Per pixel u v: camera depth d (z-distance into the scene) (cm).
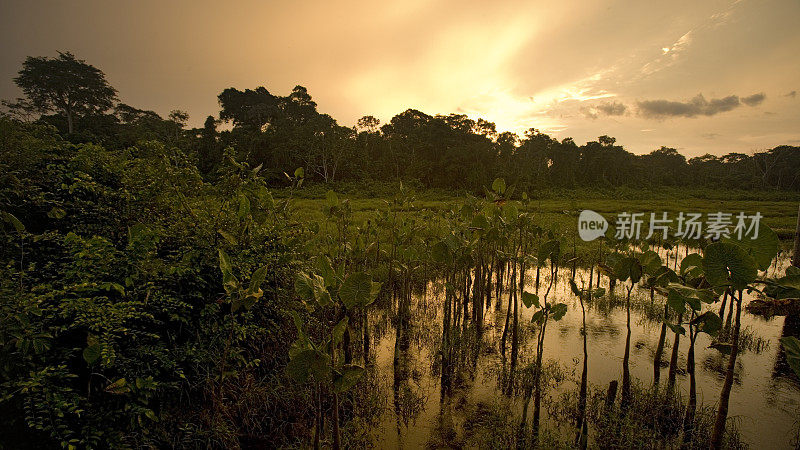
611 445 396
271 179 4759
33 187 451
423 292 902
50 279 403
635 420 429
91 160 514
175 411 380
